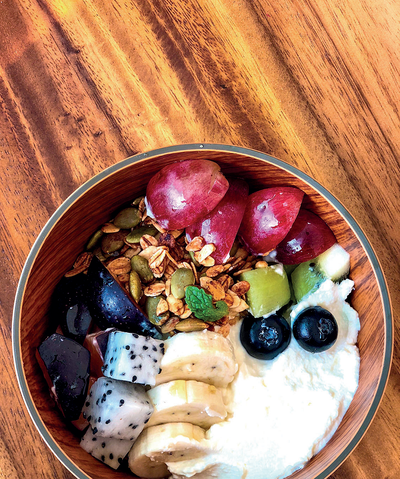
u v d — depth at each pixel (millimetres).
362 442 203
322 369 185
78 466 157
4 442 197
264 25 212
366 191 211
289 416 179
